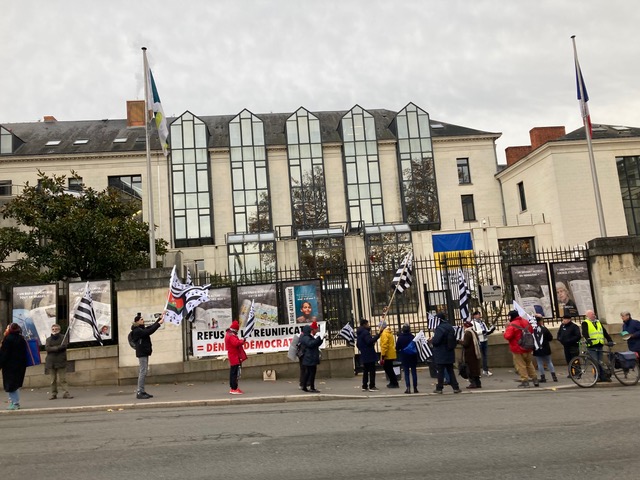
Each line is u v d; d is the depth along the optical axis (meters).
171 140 45.19
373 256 41.09
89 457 7.32
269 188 45.91
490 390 13.40
